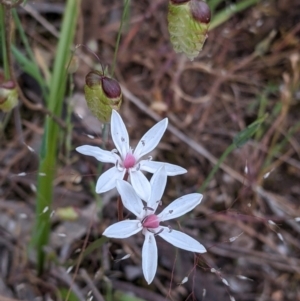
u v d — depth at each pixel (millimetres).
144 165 107
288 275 176
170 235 102
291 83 205
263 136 201
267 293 172
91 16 210
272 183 192
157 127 110
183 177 190
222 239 179
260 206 187
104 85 107
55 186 176
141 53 213
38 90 195
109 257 164
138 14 221
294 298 172
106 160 105
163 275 166
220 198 186
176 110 203
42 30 211
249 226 182
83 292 159
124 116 197
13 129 189
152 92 205
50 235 167
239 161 194
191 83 210
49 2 215
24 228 170
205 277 167
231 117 205
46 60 204
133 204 101
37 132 188
